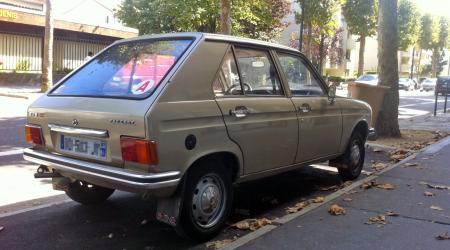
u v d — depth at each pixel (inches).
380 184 272.4
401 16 1932.8
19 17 946.1
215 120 180.7
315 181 282.4
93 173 169.8
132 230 196.5
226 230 197.3
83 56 1138.0
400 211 222.5
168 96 167.0
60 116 183.8
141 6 1251.2
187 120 170.1
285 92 223.0
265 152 205.9
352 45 2283.5
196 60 180.5
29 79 1005.8
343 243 182.5
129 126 161.9
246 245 178.4
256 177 207.2
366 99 444.5
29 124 198.5
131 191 167.6
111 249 177.2
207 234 182.9
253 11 1137.4
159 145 160.6
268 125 205.6
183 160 168.6
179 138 166.9
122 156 164.4
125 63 194.9
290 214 216.8
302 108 228.7
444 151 384.8
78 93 190.5
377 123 457.4
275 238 185.9
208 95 181.0
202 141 175.0
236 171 195.9
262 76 213.2
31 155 194.5
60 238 186.9
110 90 182.9
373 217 212.4
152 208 224.5
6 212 215.9
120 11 1290.6
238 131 189.9
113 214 215.6
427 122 636.7
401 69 3383.4
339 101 261.0
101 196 224.2
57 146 187.5
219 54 190.4
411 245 181.9
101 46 1178.0
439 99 1325.0
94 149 174.4
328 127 249.4
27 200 234.8
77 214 215.0
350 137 274.2
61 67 1083.3
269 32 1286.9
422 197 247.1
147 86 172.1
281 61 226.2
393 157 358.3
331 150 256.5
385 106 457.4
